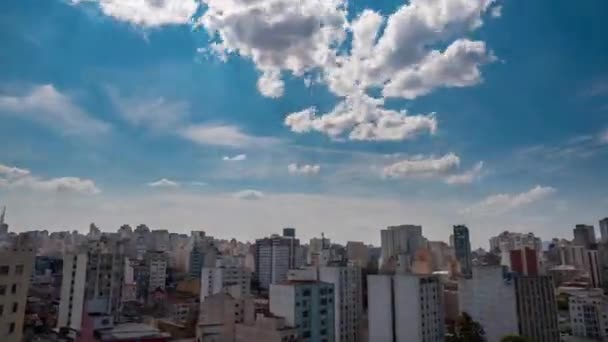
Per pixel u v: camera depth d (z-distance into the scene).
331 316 117.25
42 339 144.00
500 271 168.75
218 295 123.50
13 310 80.62
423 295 139.50
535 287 168.62
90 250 183.75
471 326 154.25
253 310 120.75
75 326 156.62
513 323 162.75
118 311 167.25
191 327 142.62
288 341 103.50
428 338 137.50
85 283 161.00
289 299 110.88
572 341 179.75
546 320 167.38
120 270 171.75
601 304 184.25
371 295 147.50
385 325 142.75
